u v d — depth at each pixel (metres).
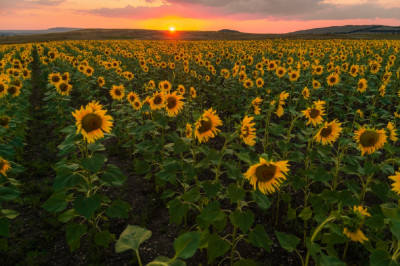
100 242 3.74
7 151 4.34
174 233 4.70
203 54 25.89
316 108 4.71
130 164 7.05
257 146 8.14
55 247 4.29
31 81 17.19
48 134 8.80
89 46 35.00
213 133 3.59
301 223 4.94
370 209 3.31
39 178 6.24
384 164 3.66
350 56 20.05
